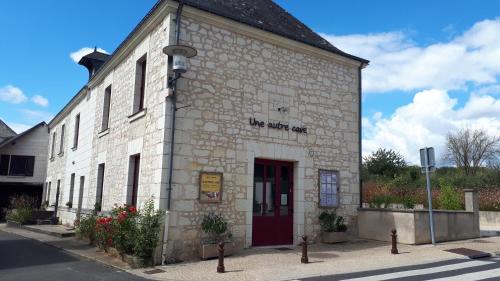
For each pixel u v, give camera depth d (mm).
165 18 8242
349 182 10344
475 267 6688
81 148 14141
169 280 5902
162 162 7547
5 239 11656
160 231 7301
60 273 6516
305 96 9820
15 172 21719
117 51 10633
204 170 7996
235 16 8680
